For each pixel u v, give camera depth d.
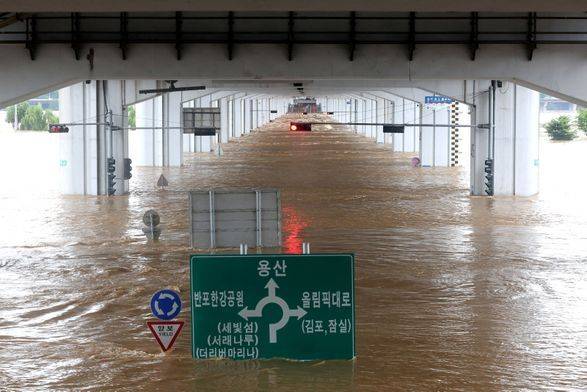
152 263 40.88
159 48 52.22
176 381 24.17
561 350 27.33
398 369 25.20
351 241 46.75
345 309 23.06
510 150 69.12
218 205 38.16
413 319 30.89
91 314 32.00
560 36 52.34
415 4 33.78
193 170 93.00
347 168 95.31
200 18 51.84
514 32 52.12
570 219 55.53
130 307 32.97
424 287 35.84
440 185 77.31
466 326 30.02
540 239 47.66
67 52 51.91
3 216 56.81
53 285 36.59
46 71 51.91
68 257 42.56
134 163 100.94
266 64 52.41
